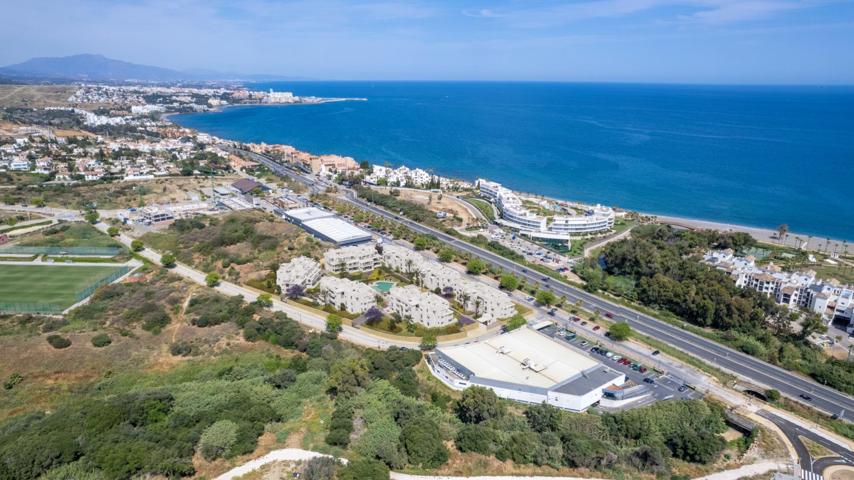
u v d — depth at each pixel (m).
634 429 135.25
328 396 138.75
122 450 103.19
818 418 150.50
